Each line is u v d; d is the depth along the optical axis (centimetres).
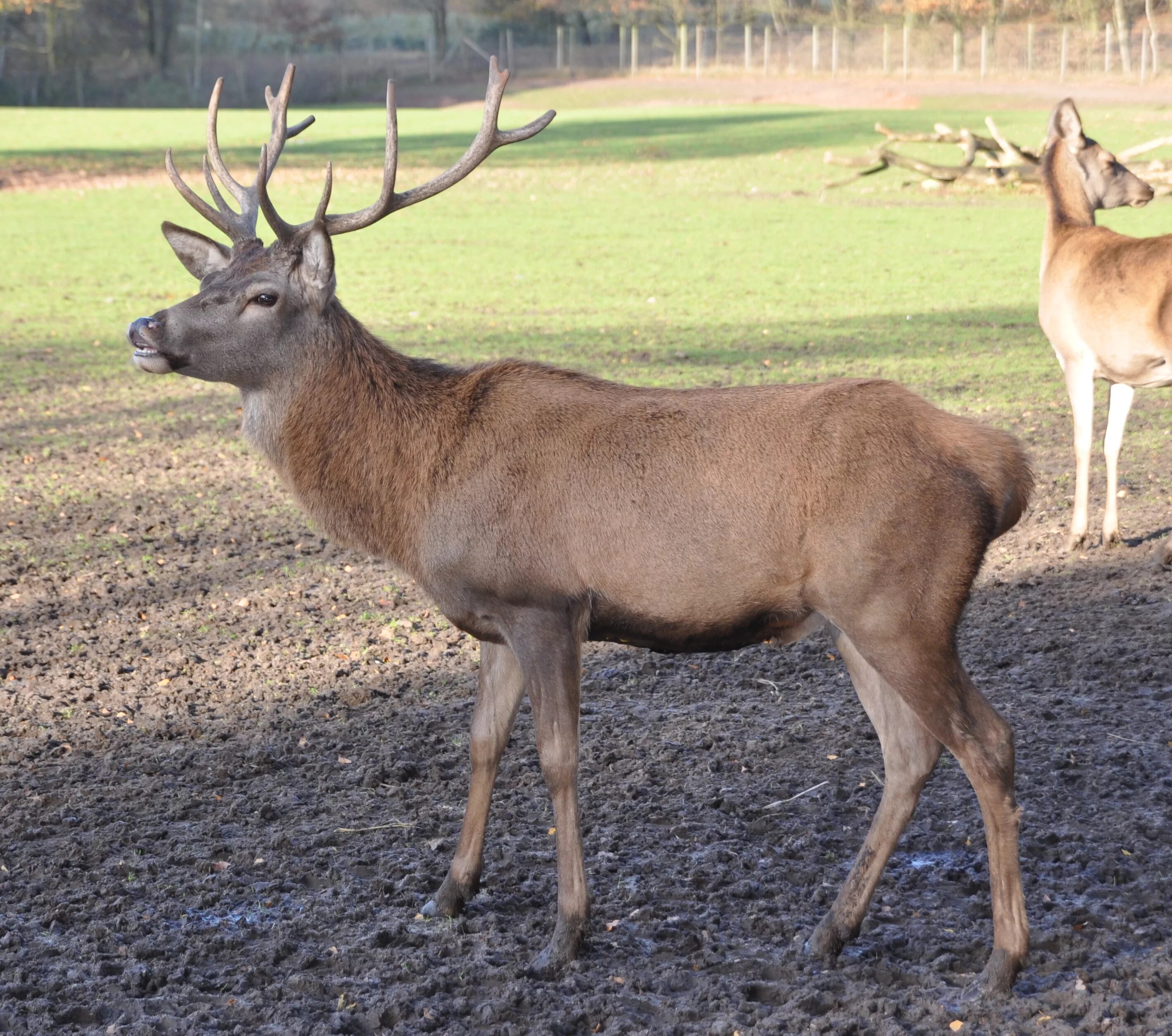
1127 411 1212
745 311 2570
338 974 615
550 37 13350
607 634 638
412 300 2731
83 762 846
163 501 1468
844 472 596
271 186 4809
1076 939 619
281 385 679
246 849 732
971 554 593
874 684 634
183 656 1029
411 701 943
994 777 580
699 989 588
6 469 1603
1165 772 800
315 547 1309
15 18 12206
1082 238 1227
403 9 14638
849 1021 551
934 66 10281
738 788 799
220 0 14388
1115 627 1025
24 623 1102
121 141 6500
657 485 615
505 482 632
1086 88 8400
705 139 6266
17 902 680
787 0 12850
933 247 3334
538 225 3938
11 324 2547
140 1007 582
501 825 762
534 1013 574
